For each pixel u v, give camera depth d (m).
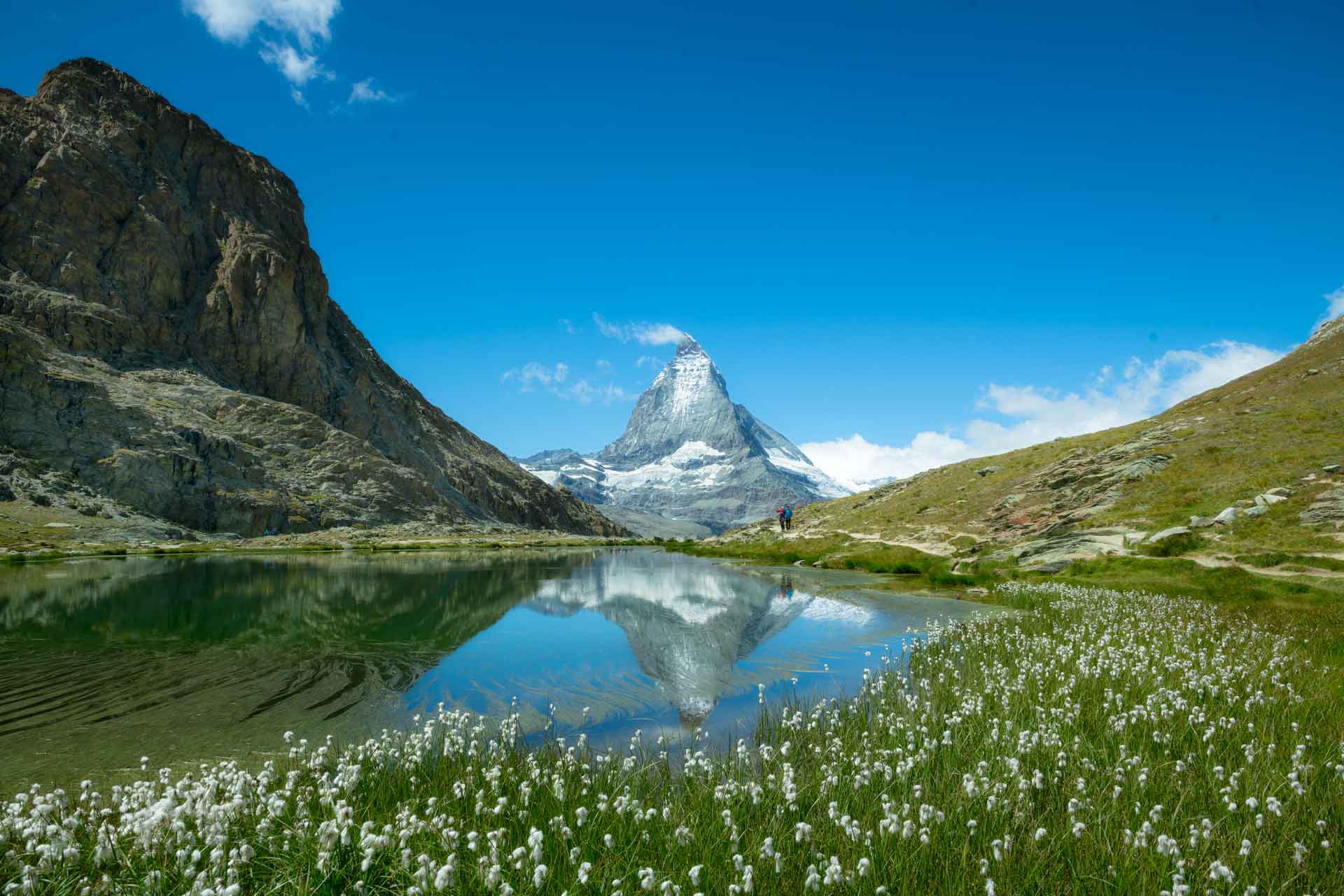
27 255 99.94
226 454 91.94
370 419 129.75
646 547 102.19
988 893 6.16
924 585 36.47
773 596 32.38
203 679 16.08
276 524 88.56
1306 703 12.53
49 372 82.50
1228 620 21.47
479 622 24.88
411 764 9.27
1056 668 15.14
